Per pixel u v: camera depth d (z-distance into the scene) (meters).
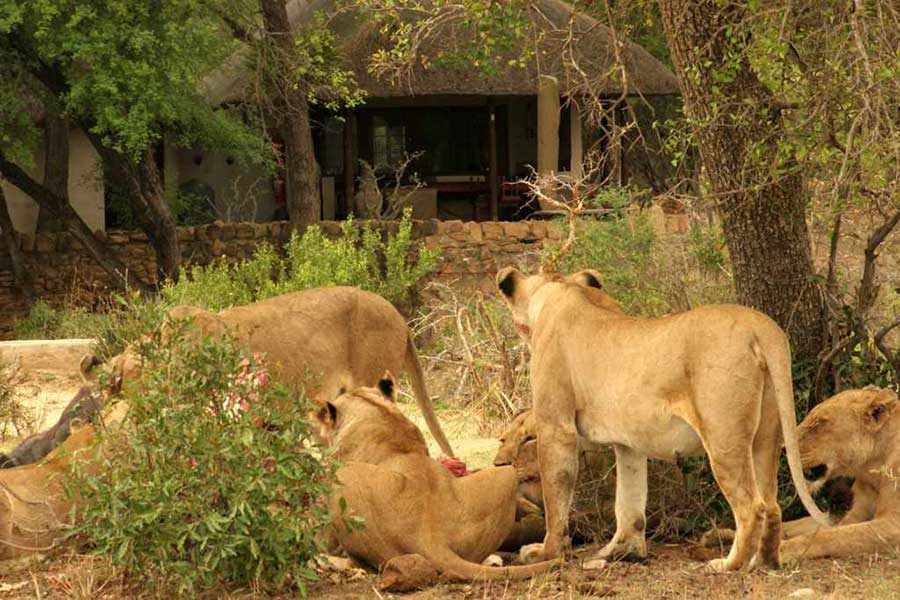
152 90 22.27
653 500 9.59
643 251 13.72
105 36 21.77
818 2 9.44
